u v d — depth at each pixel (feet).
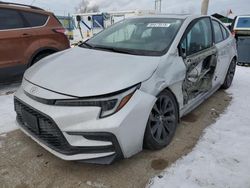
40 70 10.17
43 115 8.50
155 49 10.89
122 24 13.73
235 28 30.60
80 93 8.30
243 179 8.77
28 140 10.93
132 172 9.06
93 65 9.86
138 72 9.20
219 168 9.30
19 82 19.20
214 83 15.16
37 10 18.20
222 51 15.49
